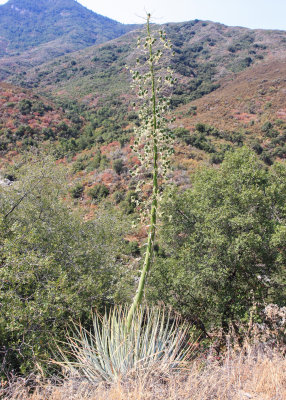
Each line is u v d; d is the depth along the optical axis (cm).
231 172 912
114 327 454
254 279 777
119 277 832
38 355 432
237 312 717
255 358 420
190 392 316
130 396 307
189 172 2427
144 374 353
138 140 383
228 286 780
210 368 383
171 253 923
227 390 319
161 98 371
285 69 5622
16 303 468
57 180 928
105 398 311
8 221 731
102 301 727
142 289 411
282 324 592
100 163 2850
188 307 829
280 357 424
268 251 766
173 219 860
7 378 400
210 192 876
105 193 2377
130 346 398
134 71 372
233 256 736
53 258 635
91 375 392
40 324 484
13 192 803
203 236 806
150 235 401
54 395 334
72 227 840
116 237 1034
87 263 771
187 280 756
